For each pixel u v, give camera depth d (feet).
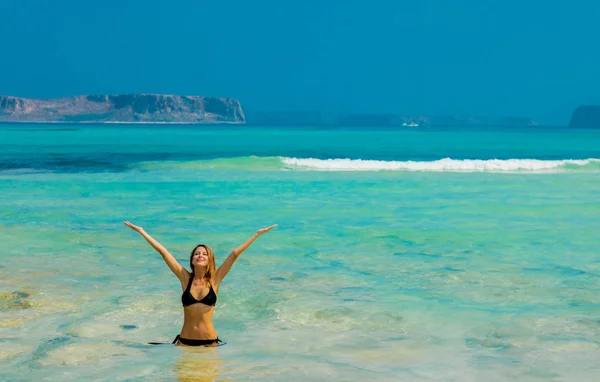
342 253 35.37
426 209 52.95
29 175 79.41
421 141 229.86
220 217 47.70
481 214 50.39
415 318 23.59
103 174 81.46
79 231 41.22
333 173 85.25
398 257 34.40
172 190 64.75
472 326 22.68
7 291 26.73
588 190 67.62
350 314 24.06
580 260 33.76
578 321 23.26
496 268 31.81
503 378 17.92
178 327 22.61
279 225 44.45
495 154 146.92
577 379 17.84
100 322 22.94
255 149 157.58
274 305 25.25
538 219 47.93
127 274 30.17
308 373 18.20
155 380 17.57
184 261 33.06
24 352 19.80
